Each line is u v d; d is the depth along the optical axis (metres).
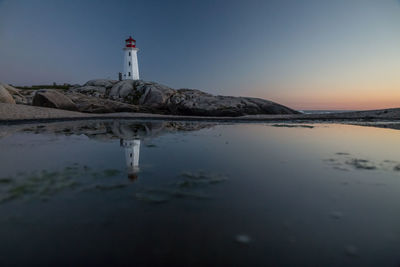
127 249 1.77
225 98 30.41
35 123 13.69
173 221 2.21
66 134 8.80
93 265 1.60
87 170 3.91
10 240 1.88
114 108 25.81
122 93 32.34
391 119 19.58
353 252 1.77
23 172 3.75
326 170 4.08
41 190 2.97
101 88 33.88
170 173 3.81
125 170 3.95
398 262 1.66
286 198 2.80
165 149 5.97
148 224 2.14
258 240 1.91
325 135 9.27
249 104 29.02
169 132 10.03
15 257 1.67
